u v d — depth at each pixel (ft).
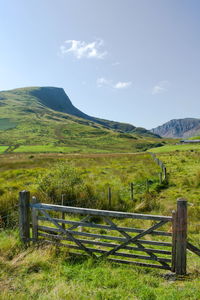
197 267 19.39
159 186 55.67
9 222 29.55
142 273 18.56
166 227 30.63
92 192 42.19
